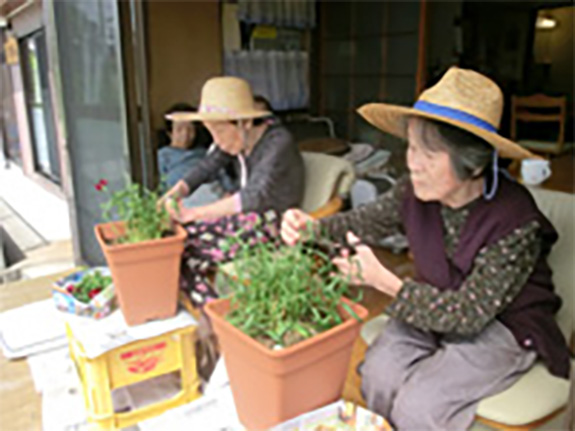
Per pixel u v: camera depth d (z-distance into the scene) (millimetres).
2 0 3072
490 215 1141
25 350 1635
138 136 2146
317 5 4395
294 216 1372
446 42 4141
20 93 3346
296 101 4504
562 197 1349
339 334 887
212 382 1349
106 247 1241
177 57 3373
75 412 1381
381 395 1198
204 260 1619
